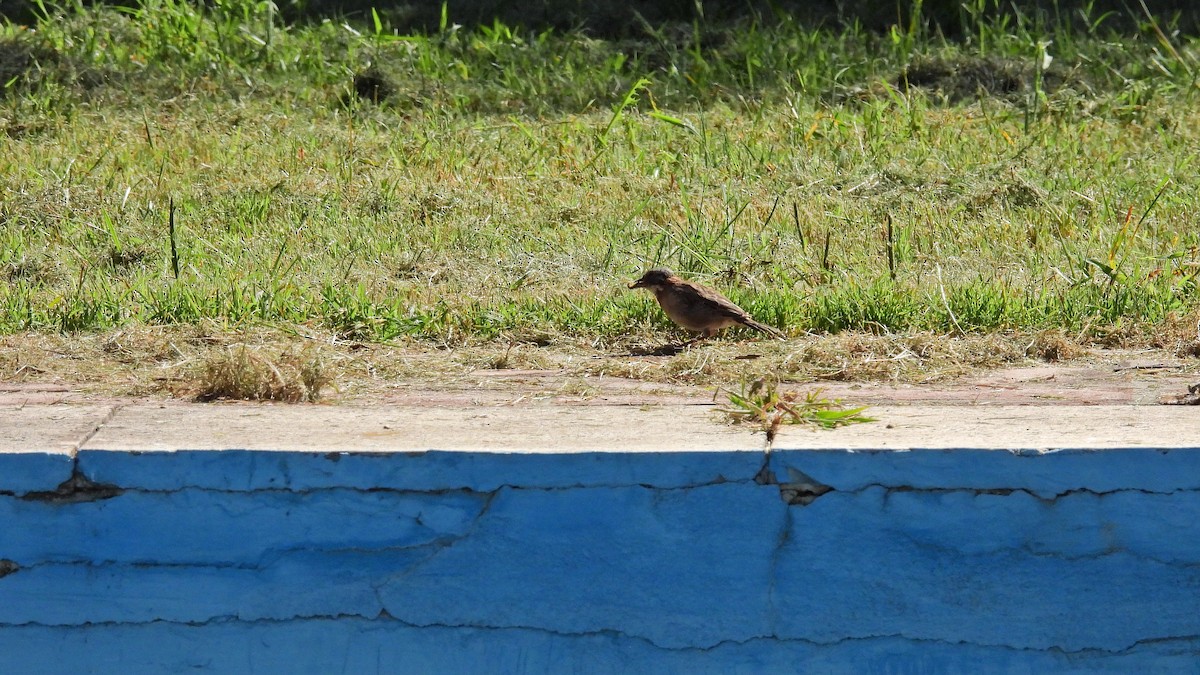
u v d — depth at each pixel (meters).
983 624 11.66
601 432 12.40
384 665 11.92
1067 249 22.77
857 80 34.00
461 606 11.84
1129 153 28.94
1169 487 11.39
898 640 11.72
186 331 18.17
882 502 11.57
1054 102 32.03
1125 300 19.05
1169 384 15.20
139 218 25.42
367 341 18.14
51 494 11.88
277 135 30.41
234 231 24.91
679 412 13.41
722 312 17.97
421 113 32.44
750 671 11.80
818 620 11.72
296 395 14.50
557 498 11.70
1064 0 38.88
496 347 17.92
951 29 37.66
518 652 11.86
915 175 27.22
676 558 11.70
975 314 18.55
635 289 20.22
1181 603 11.52
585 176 27.73
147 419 13.13
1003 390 14.95
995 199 25.92
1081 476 11.43
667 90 33.81
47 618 12.02
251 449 11.77
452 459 11.68
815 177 27.28
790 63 34.62
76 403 14.30
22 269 22.39
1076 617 11.60
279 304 19.23
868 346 16.83
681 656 11.82
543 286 21.23
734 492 11.62
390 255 23.12
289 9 38.94
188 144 29.66
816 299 19.39
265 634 11.94
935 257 22.89
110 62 34.69
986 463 11.47
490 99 33.53
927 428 12.38
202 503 11.84
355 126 31.39
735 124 31.06
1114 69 34.34
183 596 11.93
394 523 11.80
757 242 23.59
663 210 25.69
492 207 25.78
